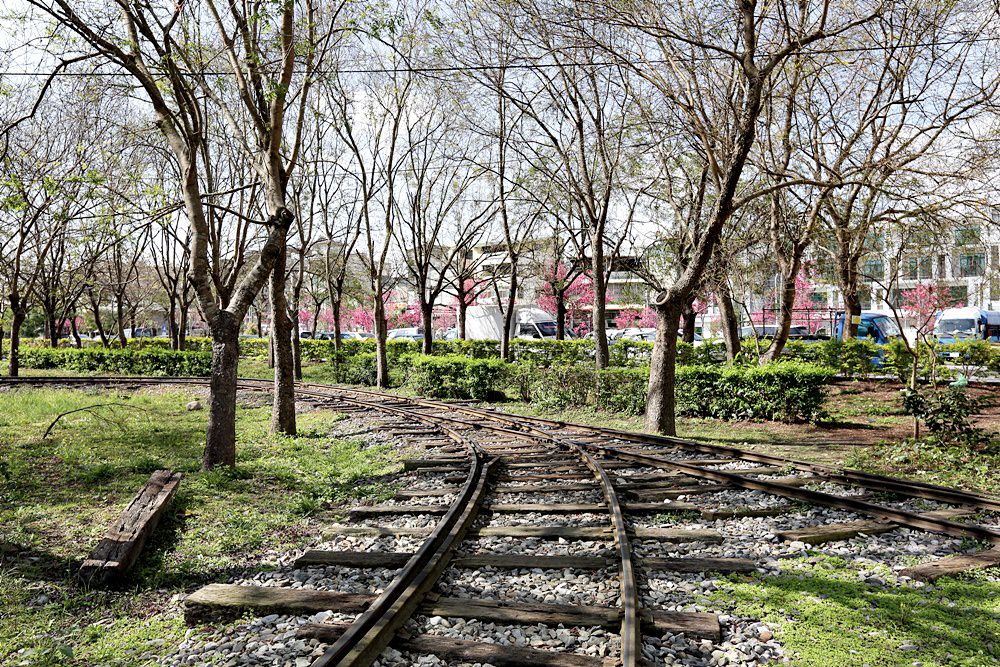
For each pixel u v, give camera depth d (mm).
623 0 12102
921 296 24969
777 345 17594
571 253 29547
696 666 3871
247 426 15172
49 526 7145
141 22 9344
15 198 9992
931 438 10867
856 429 13836
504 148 21625
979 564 5430
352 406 18625
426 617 4492
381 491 8578
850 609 4656
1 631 4598
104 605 5117
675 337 13219
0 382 25297
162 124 9828
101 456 11156
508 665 3814
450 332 55375
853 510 7082
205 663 4008
